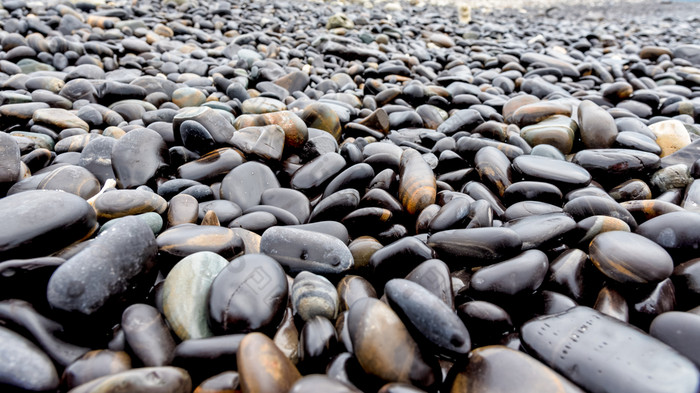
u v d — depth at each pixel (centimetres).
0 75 63
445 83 73
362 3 189
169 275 25
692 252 27
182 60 79
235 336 21
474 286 26
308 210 35
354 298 26
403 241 27
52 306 21
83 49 75
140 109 53
